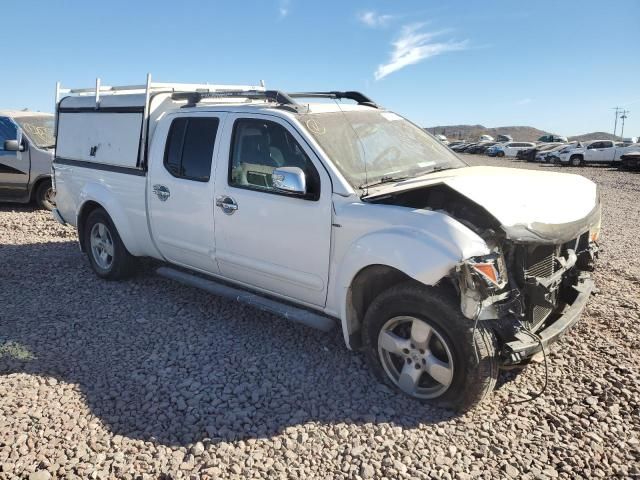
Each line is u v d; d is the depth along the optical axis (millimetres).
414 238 3234
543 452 3029
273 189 4086
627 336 4410
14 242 7879
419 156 4488
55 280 6023
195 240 4801
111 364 4047
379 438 3141
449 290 3279
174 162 4910
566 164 36625
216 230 4547
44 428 3223
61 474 2852
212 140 4586
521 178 3918
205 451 3037
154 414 3395
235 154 4395
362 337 3709
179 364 4043
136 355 4191
